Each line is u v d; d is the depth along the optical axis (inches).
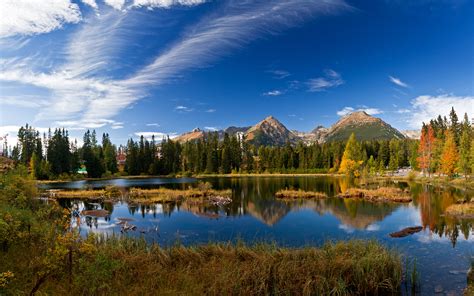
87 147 4480.8
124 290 395.5
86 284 366.3
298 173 5285.4
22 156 4261.8
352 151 3772.1
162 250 565.3
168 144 5585.6
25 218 572.1
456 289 486.6
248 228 1029.8
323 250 569.0
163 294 391.9
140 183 3213.6
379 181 2992.1
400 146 5698.8
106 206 1536.7
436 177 3139.8
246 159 5954.7
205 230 1001.5
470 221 1086.4
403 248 747.4
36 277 377.1
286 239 879.7
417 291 478.9
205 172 5324.8
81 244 428.1
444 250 725.9
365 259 506.0
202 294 403.5
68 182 3469.5
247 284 440.5
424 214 1246.3
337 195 1923.0
